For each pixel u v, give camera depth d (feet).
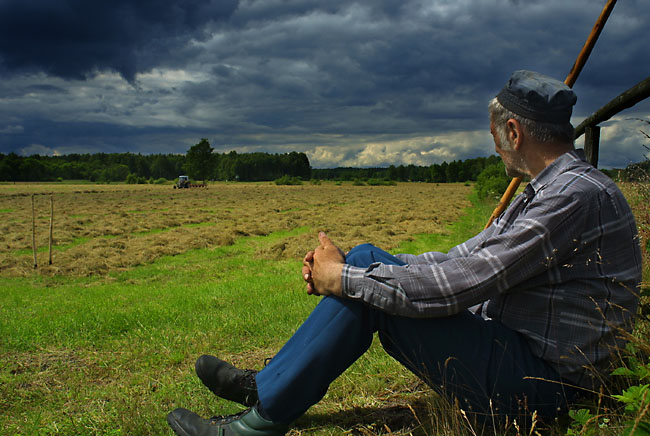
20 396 8.77
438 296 4.33
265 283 22.90
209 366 5.69
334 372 4.79
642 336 5.16
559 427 4.52
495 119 4.87
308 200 122.21
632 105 6.80
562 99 4.35
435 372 4.79
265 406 4.66
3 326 14.94
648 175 9.53
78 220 64.80
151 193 175.22
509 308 4.68
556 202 4.23
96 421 7.04
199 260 34.12
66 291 24.71
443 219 61.26
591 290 4.29
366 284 4.49
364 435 5.82
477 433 4.85
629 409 3.76
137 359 11.07
